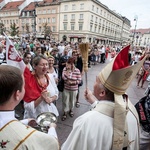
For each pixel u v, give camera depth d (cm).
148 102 170
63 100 359
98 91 105
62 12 4828
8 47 218
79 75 359
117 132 93
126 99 114
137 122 111
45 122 131
